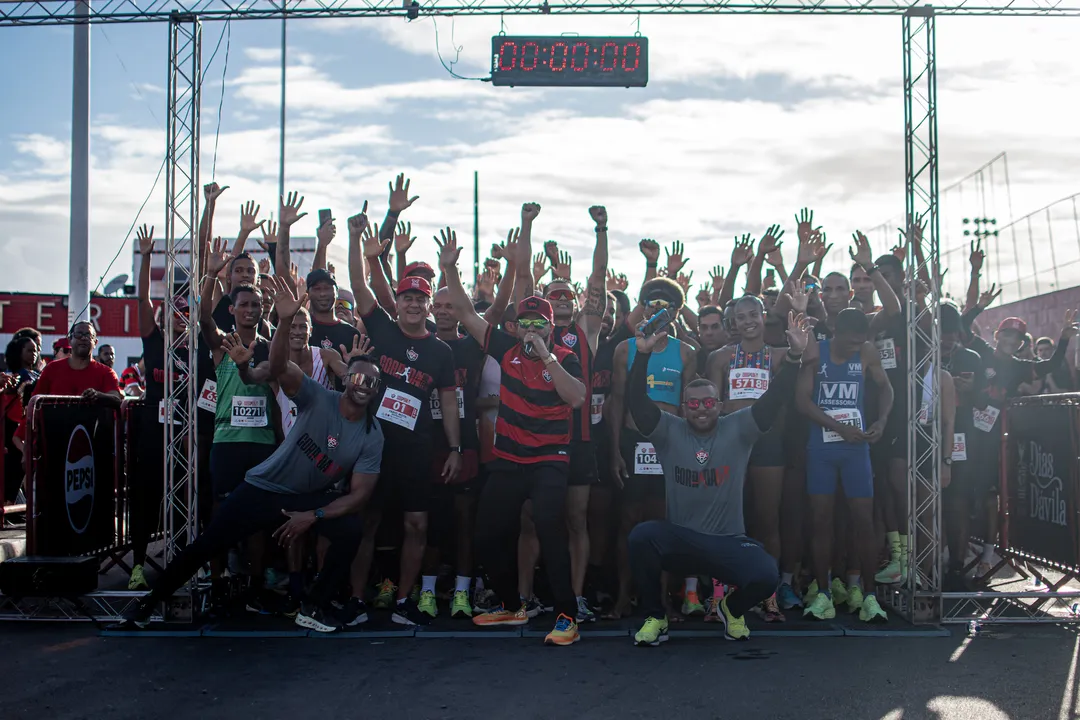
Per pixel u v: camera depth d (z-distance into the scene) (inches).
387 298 253.8
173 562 215.8
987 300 297.1
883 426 233.5
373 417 218.7
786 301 254.2
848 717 164.1
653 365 240.1
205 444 251.6
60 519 241.1
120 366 824.9
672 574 260.2
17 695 176.6
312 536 259.1
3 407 344.2
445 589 266.4
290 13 239.1
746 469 237.3
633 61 278.1
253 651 207.5
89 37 476.4
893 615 241.6
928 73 237.0
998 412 286.8
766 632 223.6
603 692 178.4
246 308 234.2
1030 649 209.9
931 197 236.4
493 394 248.1
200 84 239.0
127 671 192.2
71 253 475.2
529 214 242.2
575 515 234.1
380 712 167.0
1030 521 263.9
